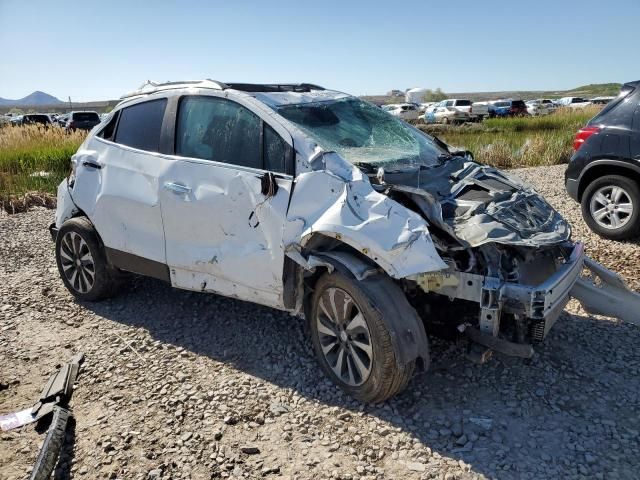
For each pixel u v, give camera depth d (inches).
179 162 177.8
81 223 206.7
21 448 134.6
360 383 143.9
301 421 139.9
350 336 143.9
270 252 154.3
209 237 169.0
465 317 151.6
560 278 144.2
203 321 195.8
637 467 122.2
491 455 126.2
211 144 173.6
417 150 185.5
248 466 125.0
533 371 160.4
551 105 2000.5
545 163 597.3
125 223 191.9
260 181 156.9
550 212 164.2
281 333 184.1
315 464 124.9
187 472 123.7
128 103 203.5
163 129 186.4
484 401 146.6
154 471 124.0
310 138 157.2
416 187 156.9
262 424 139.6
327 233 138.8
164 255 181.3
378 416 140.8
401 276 130.1
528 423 137.7
